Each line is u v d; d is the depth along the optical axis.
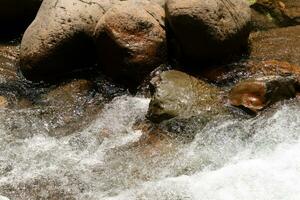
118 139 7.63
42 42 8.95
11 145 7.57
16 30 10.83
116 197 6.42
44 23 9.13
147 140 7.50
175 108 7.62
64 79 9.18
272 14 10.55
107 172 6.92
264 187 6.21
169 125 7.54
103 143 7.57
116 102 8.47
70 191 6.62
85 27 9.04
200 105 7.69
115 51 8.67
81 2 9.28
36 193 6.64
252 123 7.37
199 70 8.91
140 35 8.70
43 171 7.02
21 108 8.52
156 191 6.43
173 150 7.18
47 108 8.47
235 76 8.64
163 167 6.88
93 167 7.05
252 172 6.47
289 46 9.65
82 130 7.93
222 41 8.66
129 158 7.16
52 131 7.95
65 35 8.90
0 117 8.19
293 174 6.36
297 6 10.80
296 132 7.11
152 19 8.84
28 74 9.16
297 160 6.57
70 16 9.04
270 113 7.51
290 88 7.84
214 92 8.02
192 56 8.88
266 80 7.77
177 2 8.59
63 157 7.30
